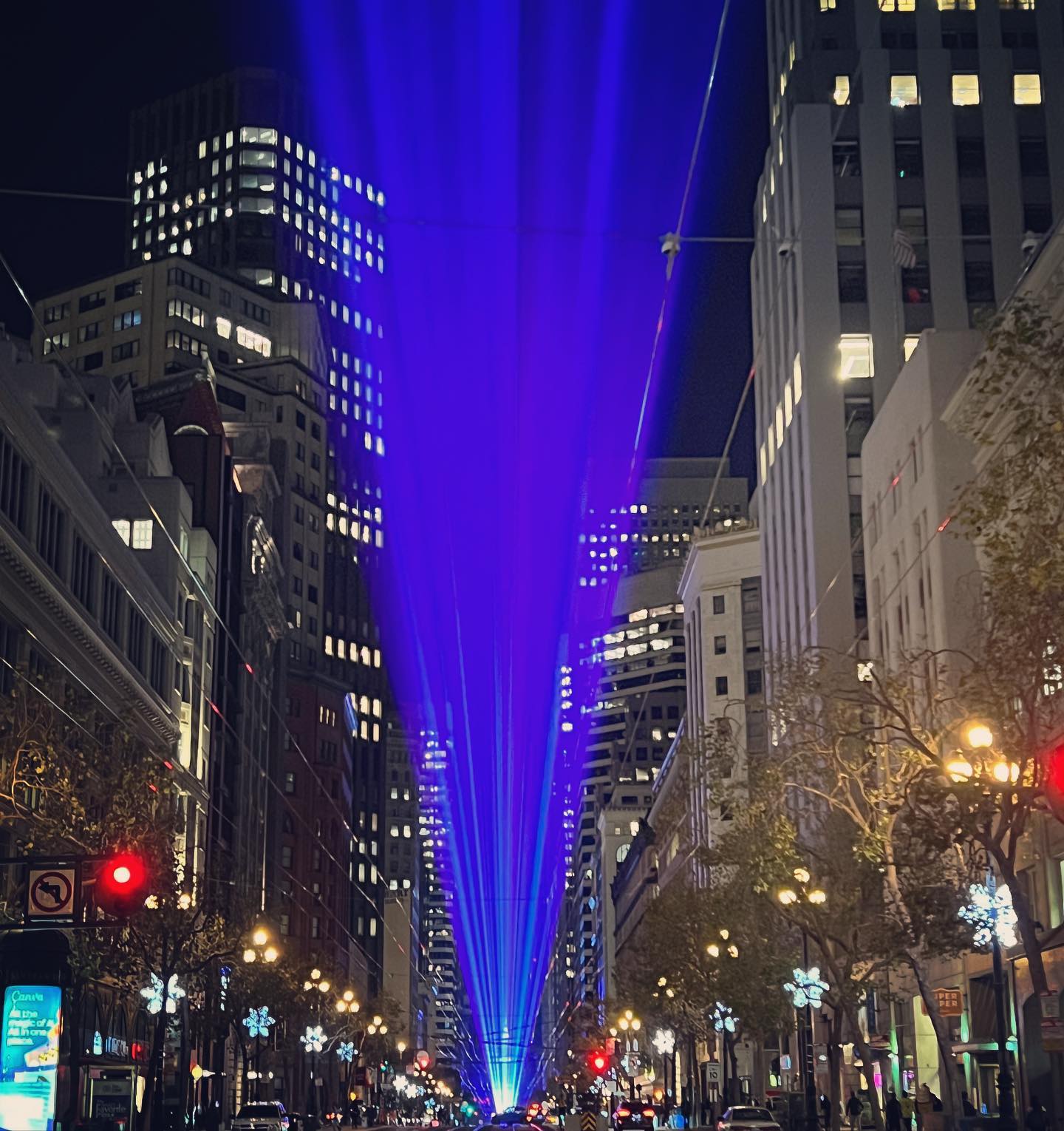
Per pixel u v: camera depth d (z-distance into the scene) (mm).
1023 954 61406
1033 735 33750
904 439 78250
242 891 124500
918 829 34625
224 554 126312
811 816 71750
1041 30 110438
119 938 61406
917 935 44188
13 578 69000
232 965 88250
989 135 108750
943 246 107250
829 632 101562
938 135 108875
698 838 111750
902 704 44750
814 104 110312
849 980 55344
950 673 61375
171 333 191625
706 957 83438
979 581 57875
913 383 75812
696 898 87125
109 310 196500
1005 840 61438
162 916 59219
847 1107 70312
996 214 107562
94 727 61750
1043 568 30625
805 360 106375
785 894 53344
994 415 55500
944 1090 68375
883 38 111062
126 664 88688
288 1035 127250
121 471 109938
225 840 126375
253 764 142125
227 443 132875
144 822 57125
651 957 94938
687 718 170875
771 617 120750
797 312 109625
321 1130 110938
